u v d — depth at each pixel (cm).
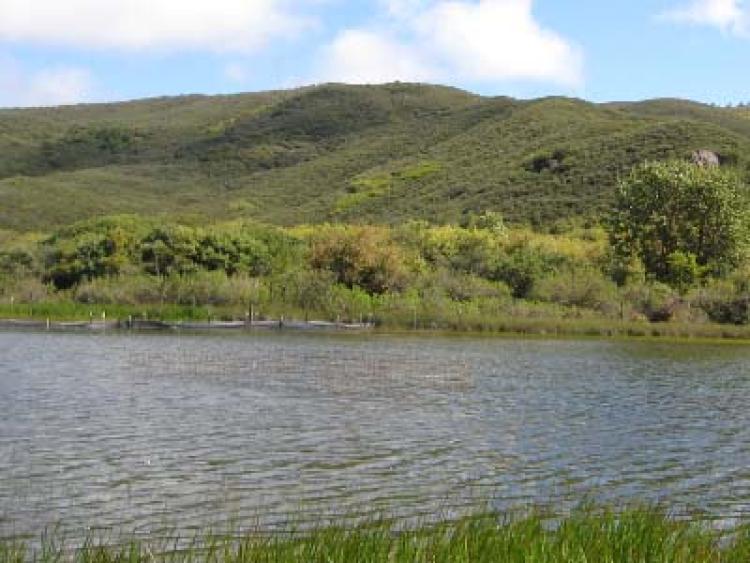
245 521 1595
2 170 18600
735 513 1716
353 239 7088
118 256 7362
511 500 1761
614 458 2138
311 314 6181
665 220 7838
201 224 9381
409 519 1612
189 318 6022
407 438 2303
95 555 1316
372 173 15388
